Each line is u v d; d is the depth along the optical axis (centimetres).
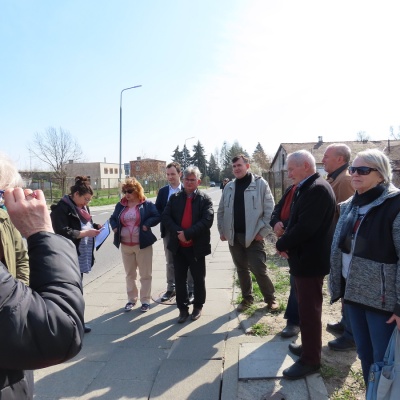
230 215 447
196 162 8731
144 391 294
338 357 321
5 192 130
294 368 292
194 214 433
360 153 243
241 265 457
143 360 345
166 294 527
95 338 399
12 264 139
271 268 643
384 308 221
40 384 308
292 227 298
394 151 3547
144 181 4238
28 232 130
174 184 555
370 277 227
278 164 5212
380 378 210
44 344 108
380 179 237
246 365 313
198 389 292
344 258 256
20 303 107
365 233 231
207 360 337
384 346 224
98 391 296
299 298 299
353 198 258
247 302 461
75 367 336
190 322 430
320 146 4641
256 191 436
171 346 372
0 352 103
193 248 434
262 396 272
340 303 453
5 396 112
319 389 272
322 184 294
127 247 477
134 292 492
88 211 440
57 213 397
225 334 391
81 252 417
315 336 292
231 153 8038
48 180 2661
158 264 765
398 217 217
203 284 444
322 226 293
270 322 408
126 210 479
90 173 6228
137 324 434
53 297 117
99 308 497
